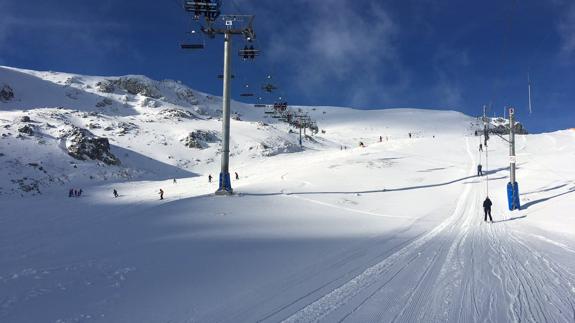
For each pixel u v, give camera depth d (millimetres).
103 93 169375
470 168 50219
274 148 100688
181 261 12477
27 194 53531
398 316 7418
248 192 37719
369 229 21562
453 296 8648
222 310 7805
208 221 24156
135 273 10883
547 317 7422
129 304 8180
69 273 10914
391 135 191375
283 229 21188
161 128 110938
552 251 14477
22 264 12906
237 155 95625
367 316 7410
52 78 183875
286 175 49438
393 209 30734
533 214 25094
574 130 86812
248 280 10125
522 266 11734
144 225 22703
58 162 67812
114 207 37469
